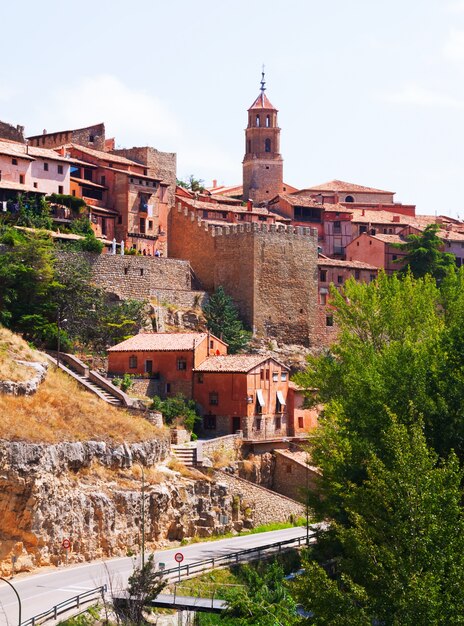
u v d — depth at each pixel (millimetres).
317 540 93938
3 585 88562
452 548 65750
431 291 126562
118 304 148500
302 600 67938
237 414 133625
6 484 93188
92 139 193000
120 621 80062
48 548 95562
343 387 112188
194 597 85125
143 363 136625
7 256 135750
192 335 138500
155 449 113562
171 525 109938
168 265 158375
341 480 90062
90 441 105125
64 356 130125
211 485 116625
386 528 70750
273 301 166000
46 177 164000
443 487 67625
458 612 63688
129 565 97250
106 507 101938
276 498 125062
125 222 172000
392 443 70750
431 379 91688
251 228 164750
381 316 121750
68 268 141750
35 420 102062
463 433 87062
